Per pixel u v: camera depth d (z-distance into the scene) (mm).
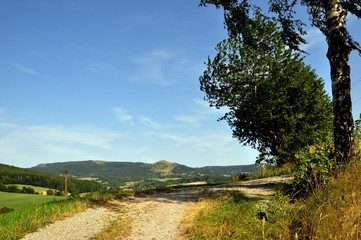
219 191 15672
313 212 7105
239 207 10383
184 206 13102
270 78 26938
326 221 6391
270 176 26031
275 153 28969
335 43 10352
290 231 7281
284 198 9703
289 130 27344
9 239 9312
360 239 5645
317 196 8078
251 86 27156
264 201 11312
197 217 10586
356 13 11375
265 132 30047
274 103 26953
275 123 28844
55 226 10750
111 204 14375
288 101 28500
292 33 12391
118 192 17609
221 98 28328
